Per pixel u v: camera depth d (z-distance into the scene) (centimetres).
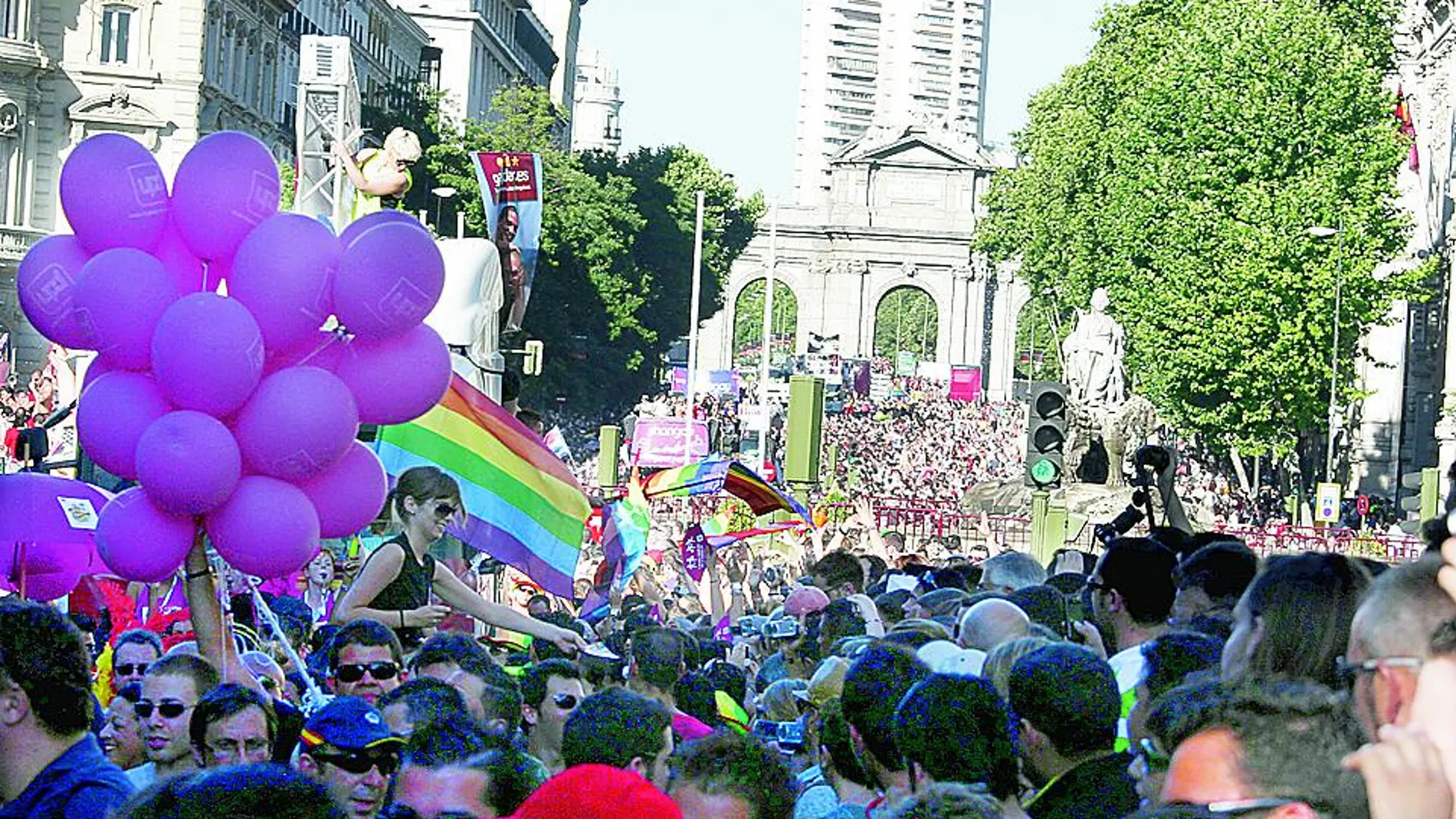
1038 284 11506
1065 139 10469
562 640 1434
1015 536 6397
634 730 970
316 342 1252
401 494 1400
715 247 13675
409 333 1252
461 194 10594
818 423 4084
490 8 17688
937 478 10012
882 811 870
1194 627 1172
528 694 1194
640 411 9188
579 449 11331
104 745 1102
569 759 980
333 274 1205
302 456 1198
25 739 800
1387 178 7644
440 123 10938
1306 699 539
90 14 9862
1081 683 898
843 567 1866
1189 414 7706
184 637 1470
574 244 11494
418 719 942
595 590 2519
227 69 10538
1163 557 1255
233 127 10694
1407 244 7775
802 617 1636
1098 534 2088
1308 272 7506
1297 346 7588
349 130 3856
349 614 1364
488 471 1803
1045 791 900
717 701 1283
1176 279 7550
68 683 801
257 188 1208
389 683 1131
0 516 1410
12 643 795
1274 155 7612
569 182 11531
